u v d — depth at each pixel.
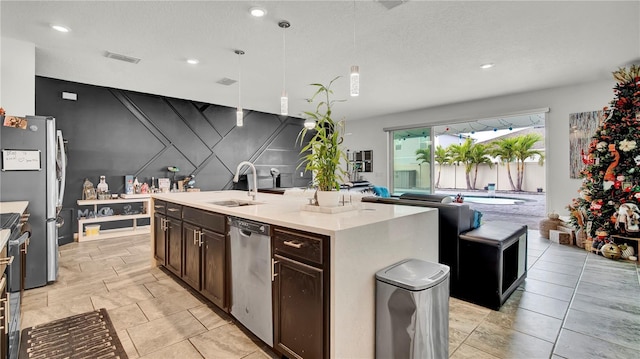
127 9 2.57
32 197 2.84
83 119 4.80
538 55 3.55
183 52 3.49
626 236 3.67
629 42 3.19
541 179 12.03
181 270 2.75
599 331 2.04
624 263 3.49
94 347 1.87
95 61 3.77
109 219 4.79
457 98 5.60
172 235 2.92
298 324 1.56
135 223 5.08
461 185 13.77
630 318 2.21
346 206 2.00
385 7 2.53
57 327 2.11
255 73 4.22
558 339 1.95
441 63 3.81
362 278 1.51
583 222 4.15
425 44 3.25
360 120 7.82
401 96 5.48
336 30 2.94
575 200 4.35
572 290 2.73
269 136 7.43
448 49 3.38
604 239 3.80
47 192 2.91
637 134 3.53
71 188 4.70
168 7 2.54
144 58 3.67
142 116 5.43
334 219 1.67
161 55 3.58
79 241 4.53
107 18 2.72
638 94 3.56
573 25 2.82
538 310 2.35
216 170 6.48
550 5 2.48
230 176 6.70
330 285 1.39
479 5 2.49
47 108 4.47
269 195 3.35
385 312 1.51
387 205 2.32
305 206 2.01
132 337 1.98
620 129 3.69
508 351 1.82
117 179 5.17
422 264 1.69
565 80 4.51
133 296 2.63
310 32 2.98
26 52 3.19
